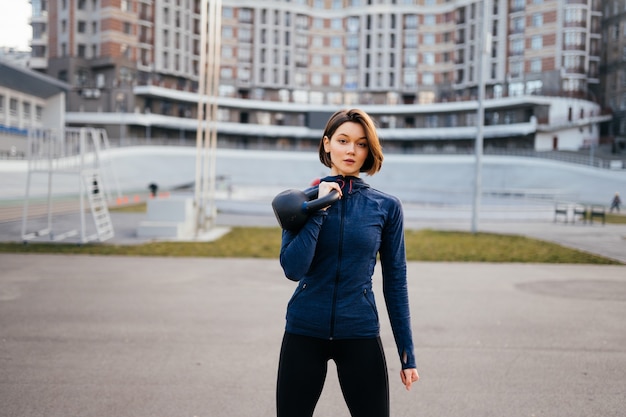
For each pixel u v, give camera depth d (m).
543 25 68.75
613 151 61.88
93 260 11.45
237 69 83.75
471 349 5.65
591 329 6.46
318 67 86.88
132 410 4.04
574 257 12.70
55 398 4.23
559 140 65.50
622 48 66.75
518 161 58.81
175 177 58.47
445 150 70.75
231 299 7.95
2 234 15.97
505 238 17.14
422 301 8.00
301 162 70.44
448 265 11.53
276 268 10.77
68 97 67.94
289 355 2.40
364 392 2.37
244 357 5.30
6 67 48.38
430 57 82.88
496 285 9.30
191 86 79.31
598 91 70.31
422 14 82.69
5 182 37.31
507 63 72.12
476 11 75.19
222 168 65.19
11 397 4.24
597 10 68.44
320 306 2.36
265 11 84.06
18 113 54.81
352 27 86.19
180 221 16.58
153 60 73.50
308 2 86.12
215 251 13.10
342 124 2.46
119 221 20.78
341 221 2.36
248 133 78.75
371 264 2.42
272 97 85.44
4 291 8.29
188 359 5.22
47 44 70.06
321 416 4.02
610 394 4.45
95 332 6.11
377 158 2.47
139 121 66.44
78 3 69.06
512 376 4.86
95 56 69.31
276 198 2.33
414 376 2.44
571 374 4.92
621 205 42.91
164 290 8.54
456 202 38.16
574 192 45.91
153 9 72.88
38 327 6.29
